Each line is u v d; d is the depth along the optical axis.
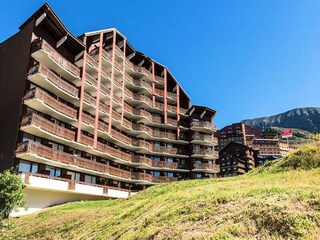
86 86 41.75
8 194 19.56
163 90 61.34
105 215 17.83
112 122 48.31
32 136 33.28
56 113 35.19
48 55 34.16
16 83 34.12
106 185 45.66
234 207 9.49
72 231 17.00
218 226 8.41
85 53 41.00
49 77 34.00
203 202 10.79
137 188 52.41
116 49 50.47
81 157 39.28
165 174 57.50
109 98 45.94
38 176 30.95
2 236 19.73
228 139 150.25
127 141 51.06
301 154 20.77
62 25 36.34
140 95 55.88
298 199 9.01
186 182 23.69
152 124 58.44
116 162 49.69
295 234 7.13
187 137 61.97
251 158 97.50
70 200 36.06
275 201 9.13
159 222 10.33
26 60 34.03
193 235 8.23
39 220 22.42
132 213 14.26
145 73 57.59
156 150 56.59
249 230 7.79
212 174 62.22
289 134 79.31
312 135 23.69
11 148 31.25
